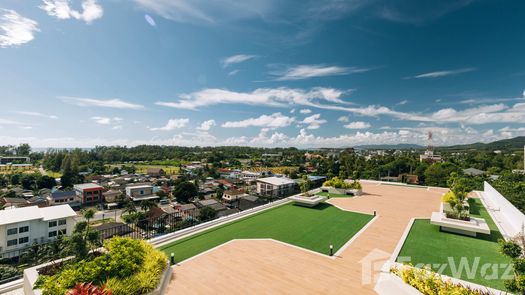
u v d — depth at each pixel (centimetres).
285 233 920
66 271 496
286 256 723
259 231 942
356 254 733
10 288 639
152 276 530
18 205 4009
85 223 709
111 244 599
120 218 3794
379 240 839
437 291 464
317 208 1288
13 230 2320
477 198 1462
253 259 703
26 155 10588
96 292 412
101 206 4600
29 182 5484
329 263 677
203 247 790
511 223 988
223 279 593
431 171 3409
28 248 1859
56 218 2541
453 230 903
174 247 788
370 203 1395
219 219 1066
